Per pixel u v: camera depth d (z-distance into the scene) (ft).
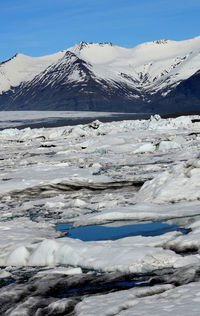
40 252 30.22
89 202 53.57
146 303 18.83
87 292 22.63
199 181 49.16
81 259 28.04
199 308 16.94
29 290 23.88
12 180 75.41
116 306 18.99
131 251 27.40
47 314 19.98
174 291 19.98
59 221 43.78
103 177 70.44
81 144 147.54
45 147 167.94
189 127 209.56
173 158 94.43
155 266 25.46
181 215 41.11
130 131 197.88
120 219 42.37
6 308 21.57
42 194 62.18
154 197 49.01
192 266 24.20
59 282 24.52
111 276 24.77
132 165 88.28
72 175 75.82
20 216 47.93
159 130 194.59
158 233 36.17
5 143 212.64
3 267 30.25
